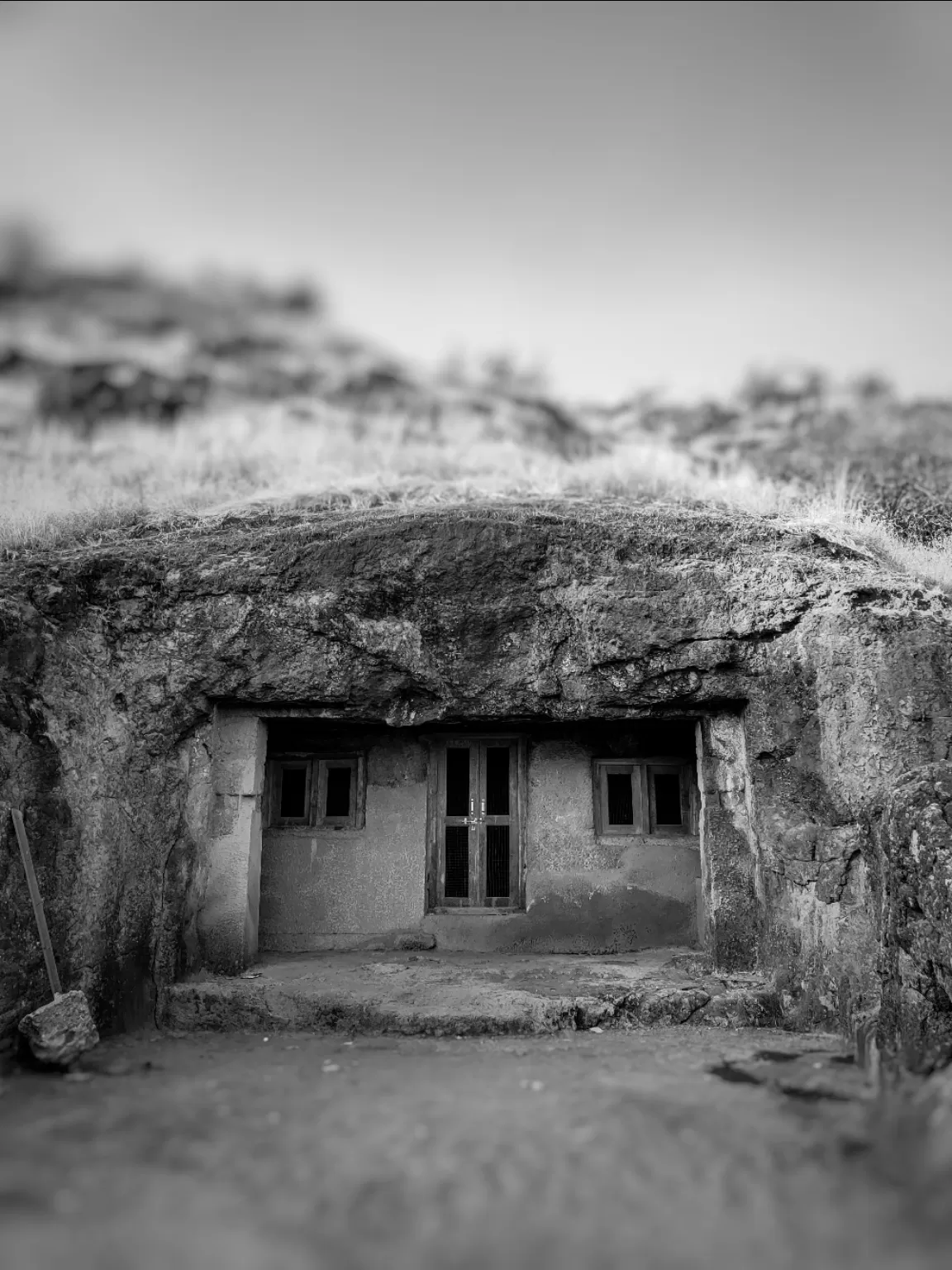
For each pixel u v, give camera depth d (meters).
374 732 7.86
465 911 7.59
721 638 6.79
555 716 7.12
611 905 7.50
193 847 6.86
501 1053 5.43
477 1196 3.19
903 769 5.96
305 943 7.53
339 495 9.41
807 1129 3.84
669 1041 5.74
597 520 7.76
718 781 6.99
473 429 18.80
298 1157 3.54
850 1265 2.74
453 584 7.04
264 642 6.95
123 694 6.73
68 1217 3.04
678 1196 3.20
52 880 5.72
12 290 29.52
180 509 8.95
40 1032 5.13
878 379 19.16
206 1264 2.72
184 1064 5.24
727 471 12.85
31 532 8.05
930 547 8.53
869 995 5.82
